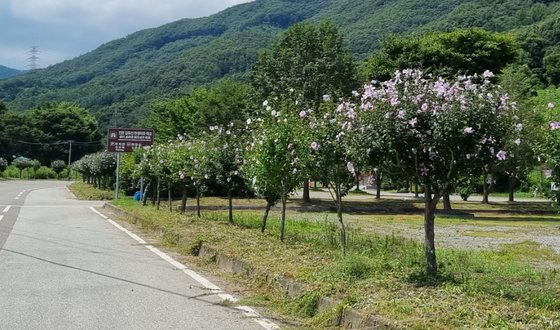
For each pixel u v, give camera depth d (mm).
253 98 30062
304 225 15508
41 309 6250
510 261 10023
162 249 11344
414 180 6875
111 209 23172
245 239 10812
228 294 7281
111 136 29062
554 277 7828
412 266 7785
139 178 27359
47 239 12633
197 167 15594
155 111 56969
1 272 8398
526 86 26391
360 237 11836
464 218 23812
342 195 9633
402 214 25141
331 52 28391
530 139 12102
